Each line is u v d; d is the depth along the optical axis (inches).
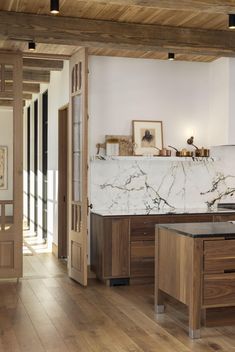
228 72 240.7
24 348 144.1
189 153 251.0
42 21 185.0
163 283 175.8
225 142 243.9
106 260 222.1
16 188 230.1
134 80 248.2
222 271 156.6
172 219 229.5
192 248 153.5
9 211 236.7
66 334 156.7
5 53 227.9
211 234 155.0
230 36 207.6
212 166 259.6
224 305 157.2
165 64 253.0
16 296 203.5
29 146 430.6
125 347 145.6
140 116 249.1
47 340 151.0
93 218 235.9
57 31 186.9
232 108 241.3
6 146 338.6
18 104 229.9
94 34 190.9
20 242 231.0
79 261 225.9
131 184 247.4
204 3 148.1
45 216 354.0
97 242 229.6
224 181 261.4
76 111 234.2
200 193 257.9
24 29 183.3
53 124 306.8
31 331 159.3
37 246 334.6
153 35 197.8
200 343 149.8
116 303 193.9
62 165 287.9
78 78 228.4
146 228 226.5
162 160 247.0
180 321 171.2
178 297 163.8
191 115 257.0
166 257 173.2
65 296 204.2
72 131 236.8
